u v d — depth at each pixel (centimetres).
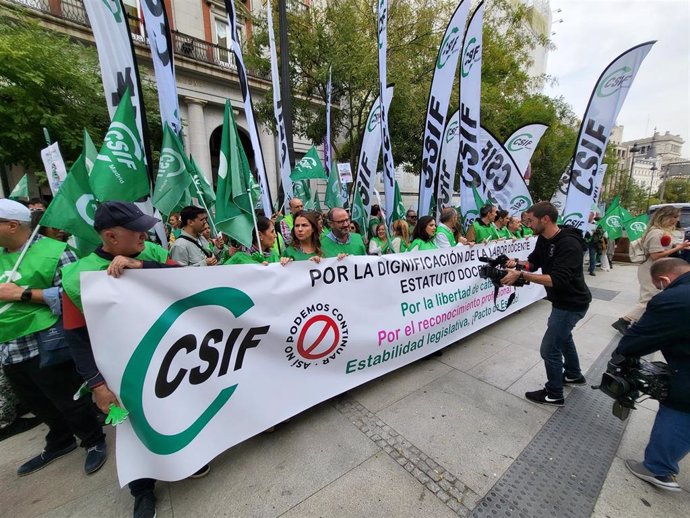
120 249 168
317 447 224
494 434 236
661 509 175
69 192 208
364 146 515
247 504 181
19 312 187
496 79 1373
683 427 178
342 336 260
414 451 220
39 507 183
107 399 159
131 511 179
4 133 657
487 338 416
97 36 264
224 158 262
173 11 1259
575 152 478
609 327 454
